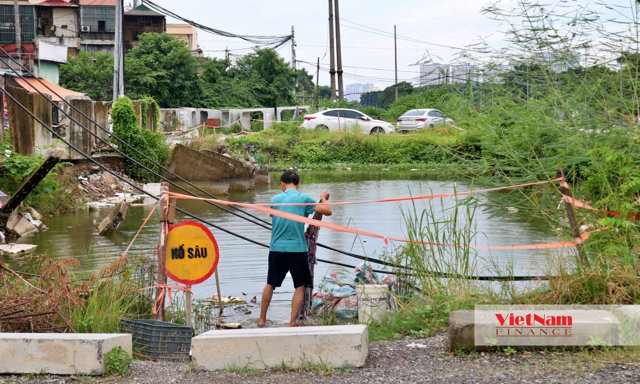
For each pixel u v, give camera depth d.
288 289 8.77
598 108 7.20
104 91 50.69
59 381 4.86
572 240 6.88
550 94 7.46
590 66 7.34
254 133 37.06
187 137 29.09
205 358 5.05
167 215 6.57
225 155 22.73
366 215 15.30
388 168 31.94
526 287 6.82
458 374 4.62
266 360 5.00
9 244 11.23
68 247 11.32
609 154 6.85
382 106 71.75
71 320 6.27
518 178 7.50
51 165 11.41
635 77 7.11
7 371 5.03
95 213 16.12
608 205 6.95
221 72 62.53
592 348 5.05
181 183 21.30
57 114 25.25
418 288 7.18
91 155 19.83
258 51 62.25
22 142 15.05
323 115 37.88
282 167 32.16
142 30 67.69
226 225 14.09
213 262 6.46
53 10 62.06
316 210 7.35
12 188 13.82
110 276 7.04
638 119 7.02
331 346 4.94
